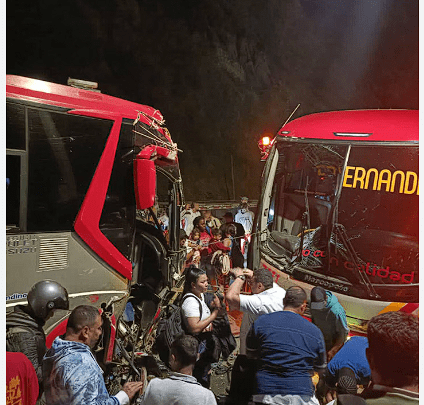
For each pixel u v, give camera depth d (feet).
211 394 8.87
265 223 16.85
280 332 9.68
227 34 63.67
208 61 61.62
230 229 25.05
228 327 13.91
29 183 11.40
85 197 12.30
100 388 8.65
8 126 11.13
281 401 9.32
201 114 60.80
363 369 9.14
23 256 11.10
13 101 11.21
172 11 59.47
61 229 11.87
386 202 14.66
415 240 14.07
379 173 14.75
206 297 13.48
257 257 16.80
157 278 15.67
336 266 14.76
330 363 9.47
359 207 14.96
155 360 13.82
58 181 11.87
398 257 14.08
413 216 14.33
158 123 15.02
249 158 63.05
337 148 15.30
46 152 11.73
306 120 17.13
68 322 9.12
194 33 60.95
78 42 52.54
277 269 15.71
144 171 13.09
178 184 16.38
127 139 13.33
